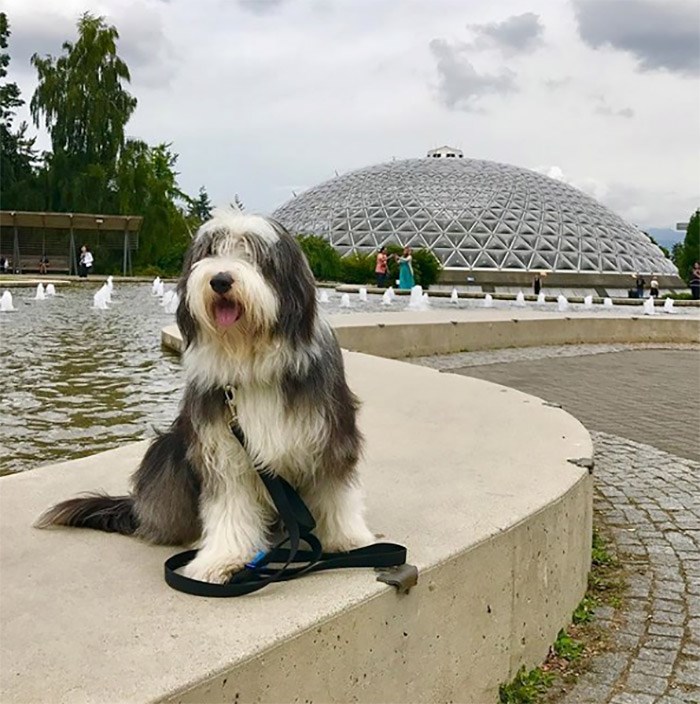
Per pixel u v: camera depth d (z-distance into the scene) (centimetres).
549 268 4159
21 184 3297
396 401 448
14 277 2578
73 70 3228
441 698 202
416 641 193
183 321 190
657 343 1152
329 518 204
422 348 938
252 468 191
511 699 221
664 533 346
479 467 296
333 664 172
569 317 1106
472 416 403
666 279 4512
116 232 3114
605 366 885
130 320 1136
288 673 162
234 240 184
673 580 296
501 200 4512
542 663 241
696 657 240
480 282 3953
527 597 234
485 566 215
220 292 174
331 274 2805
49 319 1141
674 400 670
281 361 183
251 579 186
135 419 474
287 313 183
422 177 4731
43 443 416
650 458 469
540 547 240
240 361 182
